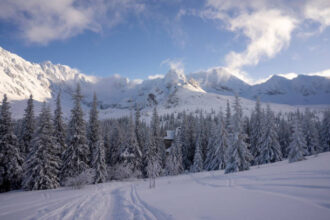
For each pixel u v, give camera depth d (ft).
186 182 66.49
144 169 127.24
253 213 21.80
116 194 50.57
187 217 23.52
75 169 89.61
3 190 83.15
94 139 108.37
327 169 41.78
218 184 48.83
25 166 78.95
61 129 96.89
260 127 133.59
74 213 33.65
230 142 94.12
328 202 21.98
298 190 29.30
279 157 119.44
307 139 147.54
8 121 86.12
